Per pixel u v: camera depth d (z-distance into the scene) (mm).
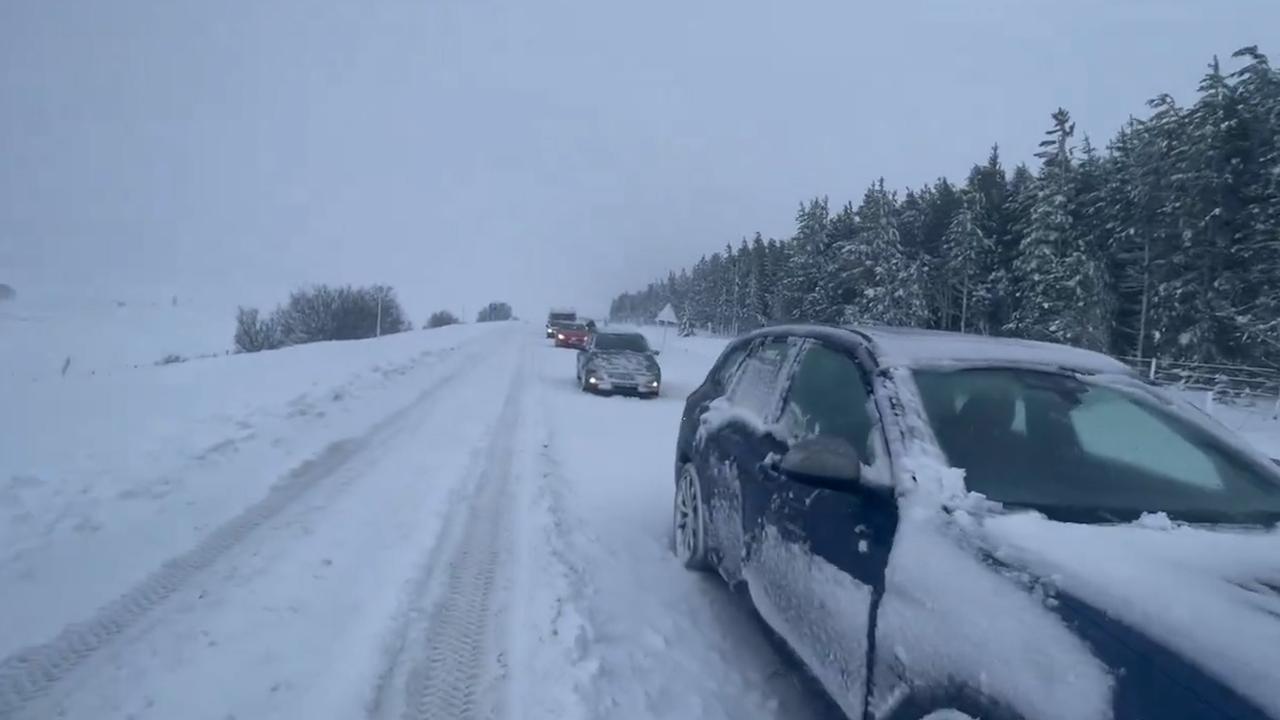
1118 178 38438
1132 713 1895
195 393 12930
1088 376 3744
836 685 3062
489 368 23641
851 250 46281
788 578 3627
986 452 3178
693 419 5922
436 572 5449
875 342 3807
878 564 2877
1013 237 43344
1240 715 1735
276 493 7383
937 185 52562
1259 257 30031
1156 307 33656
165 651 4121
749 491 4355
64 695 3664
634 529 6832
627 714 3727
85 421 10023
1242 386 26469
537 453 10008
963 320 42875
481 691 3863
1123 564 2348
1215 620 2021
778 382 4664
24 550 5449
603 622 4766
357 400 13945
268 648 4188
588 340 20641
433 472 8609
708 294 103312
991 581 2422
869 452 3357
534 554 5875
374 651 4203
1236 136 31438
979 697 2250
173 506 6707
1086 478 3184
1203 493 3217
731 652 4473
